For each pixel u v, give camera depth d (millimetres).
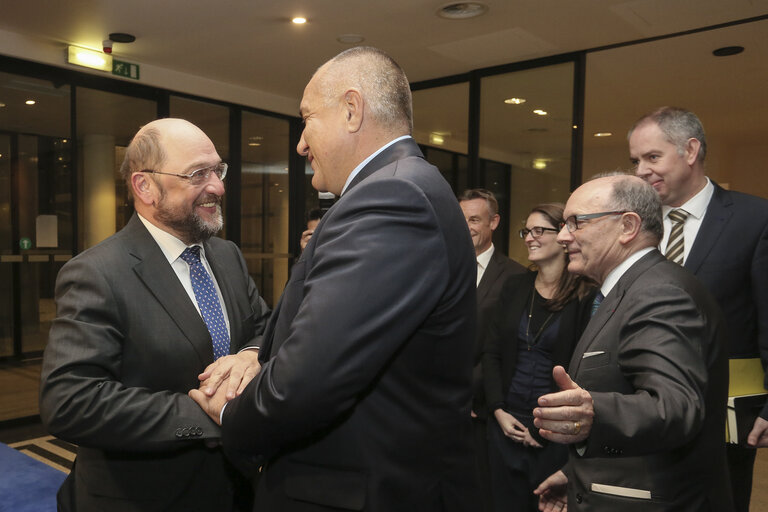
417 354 878
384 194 831
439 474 935
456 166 5117
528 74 4555
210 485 1253
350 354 767
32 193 4406
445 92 5109
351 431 870
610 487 1191
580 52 4293
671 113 1798
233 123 5391
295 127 5969
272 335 1014
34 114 4238
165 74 4770
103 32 3906
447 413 935
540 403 937
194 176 1254
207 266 1438
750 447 1590
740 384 1656
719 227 1768
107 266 1182
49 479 1974
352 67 978
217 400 1094
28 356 4977
